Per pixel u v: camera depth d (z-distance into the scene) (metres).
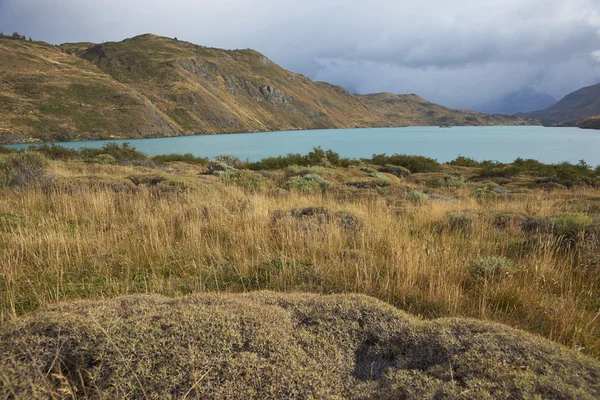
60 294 3.47
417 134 144.38
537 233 5.67
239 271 4.11
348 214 6.56
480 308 3.17
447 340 2.08
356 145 74.94
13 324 2.02
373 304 2.54
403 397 1.72
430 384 1.75
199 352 1.86
